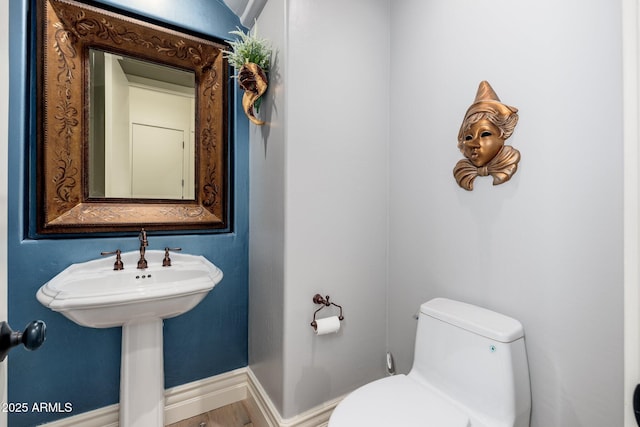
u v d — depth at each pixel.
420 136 1.36
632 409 0.48
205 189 1.54
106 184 1.33
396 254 1.49
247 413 1.52
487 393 0.92
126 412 1.15
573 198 0.87
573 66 0.86
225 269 1.59
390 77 1.53
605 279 0.81
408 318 1.43
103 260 1.27
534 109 0.95
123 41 1.34
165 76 1.45
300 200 1.26
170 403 1.44
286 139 1.23
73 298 0.90
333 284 1.37
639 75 0.48
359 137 1.43
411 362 1.41
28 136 1.18
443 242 1.26
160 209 1.43
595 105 0.82
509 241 1.02
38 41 1.18
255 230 1.56
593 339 0.83
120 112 1.36
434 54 1.29
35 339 0.48
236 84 1.63
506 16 1.02
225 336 1.60
